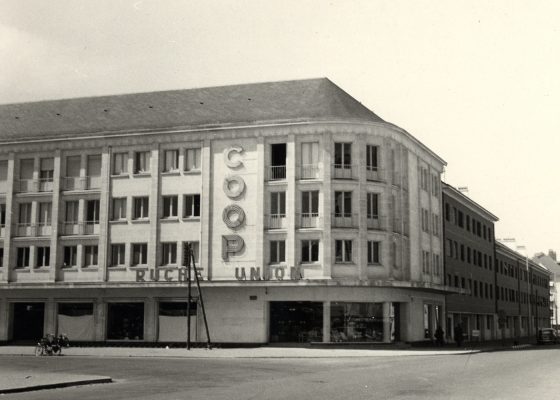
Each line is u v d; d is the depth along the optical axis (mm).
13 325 48406
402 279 45531
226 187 44844
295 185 43719
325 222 42938
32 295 47844
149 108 49344
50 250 47375
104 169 47125
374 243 44094
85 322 46875
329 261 42719
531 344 63125
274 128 44438
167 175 46094
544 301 116688
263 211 43969
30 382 18266
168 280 44875
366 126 44156
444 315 55906
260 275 43344
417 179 51000
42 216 48125
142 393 16203
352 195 43688
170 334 45250
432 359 31938
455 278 60781
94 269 46531
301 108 45844
